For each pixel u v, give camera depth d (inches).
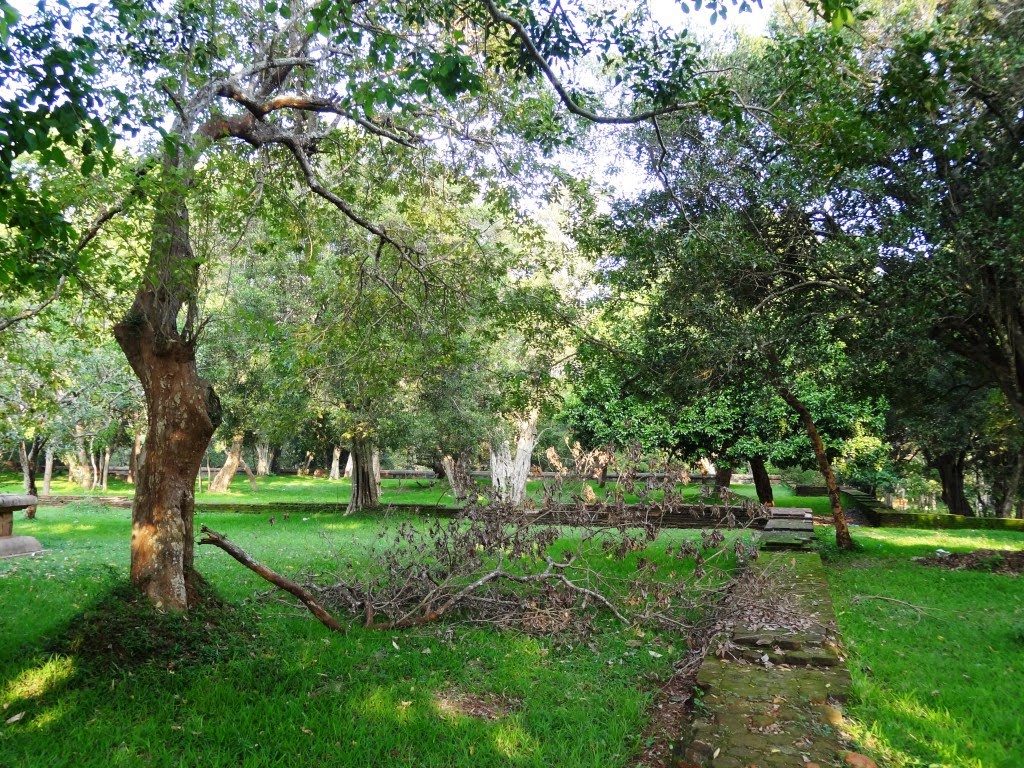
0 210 171.8
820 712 171.3
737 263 354.0
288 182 357.4
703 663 211.0
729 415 679.1
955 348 417.1
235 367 647.1
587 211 401.7
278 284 583.5
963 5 336.5
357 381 514.6
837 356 424.5
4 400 435.8
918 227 343.9
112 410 775.7
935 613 300.7
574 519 311.0
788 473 1327.5
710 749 150.0
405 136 365.4
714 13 223.9
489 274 393.1
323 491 1205.7
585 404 729.0
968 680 207.5
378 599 278.5
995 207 339.0
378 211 442.3
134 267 258.4
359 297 342.6
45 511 835.4
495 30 257.8
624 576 352.8
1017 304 366.9
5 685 194.4
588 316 431.5
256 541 539.8
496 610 281.1
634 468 318.7
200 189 258.8
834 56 277.3
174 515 243.1
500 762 159.8
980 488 1305.4
